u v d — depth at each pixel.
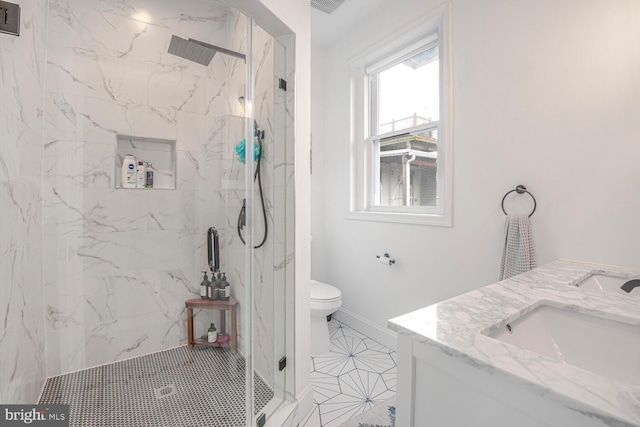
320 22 2.68
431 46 2.31
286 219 1.65
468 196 1.89
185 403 1.61
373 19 2.54
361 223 2.72
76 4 1.96
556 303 0.91
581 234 1.43
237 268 1.86
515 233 1.59
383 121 2.75
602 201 1.37
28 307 1.52
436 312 0.82
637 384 0.74
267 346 1.75
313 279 3.04
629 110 1.29
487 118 1.79
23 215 1.43
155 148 2.23
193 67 2.25
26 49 1.46
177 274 2.15
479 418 0.61
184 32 2.17
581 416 0.46
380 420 1.59
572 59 1.45
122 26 2.09
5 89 1.19
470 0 1.86
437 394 0.69
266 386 1.74
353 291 2.81
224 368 1.89
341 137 2.92
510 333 0.81
